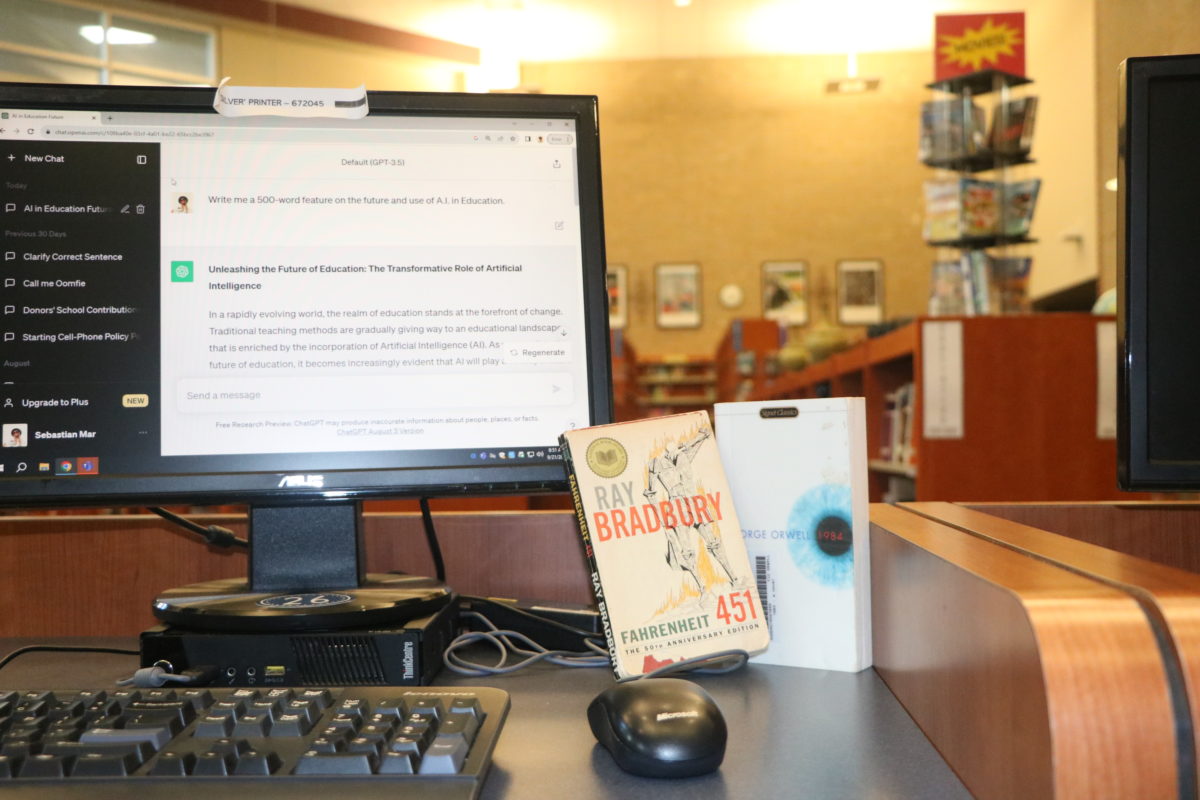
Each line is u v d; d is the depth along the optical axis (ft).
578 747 1.83
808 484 2.48
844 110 30.01
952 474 8.74
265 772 1.47
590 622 2.74
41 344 2.50
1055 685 1.20
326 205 2.64
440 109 2.70
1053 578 1.43
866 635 2.44
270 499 2.51
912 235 30.01
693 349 30.83
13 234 2.52
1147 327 2.30
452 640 2.64
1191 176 2.30
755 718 2.00
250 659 2.28
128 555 3.11
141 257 2.56
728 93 30.19
